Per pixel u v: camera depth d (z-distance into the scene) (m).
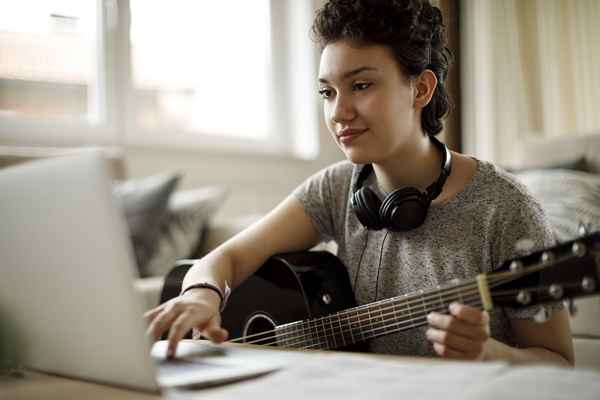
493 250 1.18
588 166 2.53
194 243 2.50
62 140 2.89
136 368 0.69
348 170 1.42
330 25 1.15
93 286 0.69
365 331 1.15
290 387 0.64
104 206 0.66
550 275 0.83
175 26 3.35
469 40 3.74
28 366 0.82
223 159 3.32
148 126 3.25
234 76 3.58
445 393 0.58
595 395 0.54
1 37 2.79
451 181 1.24
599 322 1.70
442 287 0.98
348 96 1.15
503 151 3.73
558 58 3.73
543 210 1.20
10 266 0.76
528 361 1.04
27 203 0.72
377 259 1.30
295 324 1.26
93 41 3.04
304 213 1.43
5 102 2.80
